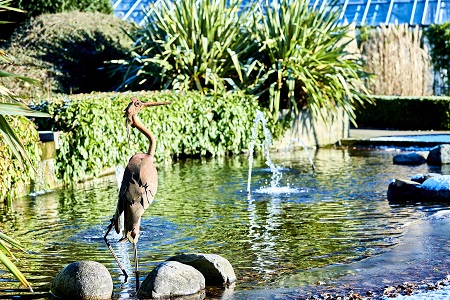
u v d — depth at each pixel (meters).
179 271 6.64
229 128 17.23
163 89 18.31
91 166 13.12
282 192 11.77
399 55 25.20
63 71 19.27
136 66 19.34
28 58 18.95
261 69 18.39
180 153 17.02
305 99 19.08
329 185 12.43
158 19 19.36
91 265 6.66
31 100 13.61
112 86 20.00
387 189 11.74
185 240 8.53
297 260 7.55
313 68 18.84
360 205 10.51
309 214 9.93
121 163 14.25
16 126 10.52
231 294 6.47
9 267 5.18
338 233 8.72
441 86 26.38
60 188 12.52
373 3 27.59
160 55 18.72
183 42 18.47
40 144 11.68
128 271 7.32
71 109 13.00
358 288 6.48
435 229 8.61
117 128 13.89
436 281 6.64
